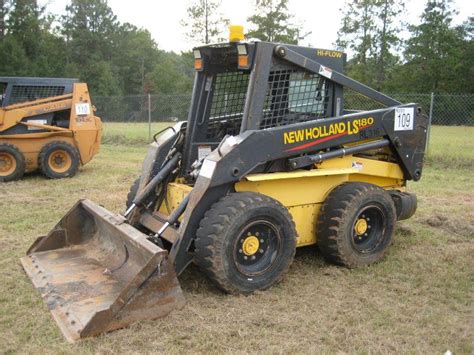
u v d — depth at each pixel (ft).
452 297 14.15
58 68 146.10
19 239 19.07
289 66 15.08
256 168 14.62
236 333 11.85
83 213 16.93
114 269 14.65
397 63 134.31
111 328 11.59
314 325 12.31
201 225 13.48
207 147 16.90
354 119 16.15
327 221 15.75
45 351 10.95
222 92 16.75
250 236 13.98
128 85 207.72
